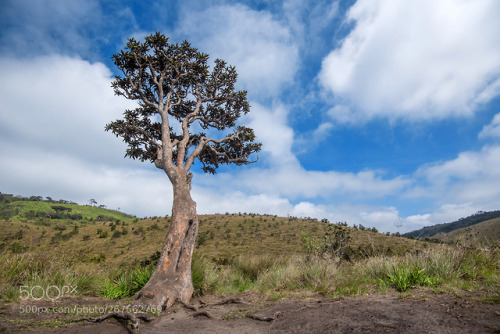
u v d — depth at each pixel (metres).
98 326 3.80
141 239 61.97
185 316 4.88
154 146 11.86
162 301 5.59
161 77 10.97
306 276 7.08
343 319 3.55
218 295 7.16
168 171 9.09
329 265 7.60
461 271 5.30
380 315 3.48
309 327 3.47
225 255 47.22
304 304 4.77
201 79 12.15
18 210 124.75
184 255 7.18
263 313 4.43
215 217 90.31
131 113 11.73
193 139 12.28
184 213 7.92
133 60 10.78
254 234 66.38
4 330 3.32
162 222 79.69
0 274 5.96
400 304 3.86
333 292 5.47
